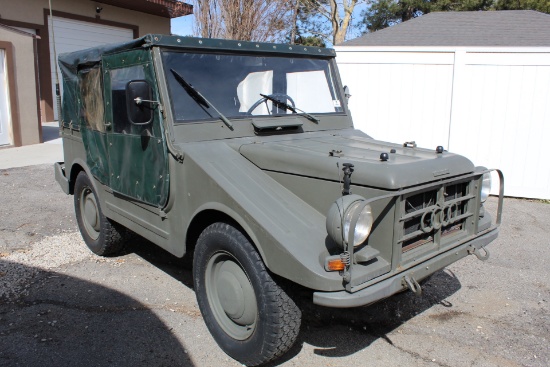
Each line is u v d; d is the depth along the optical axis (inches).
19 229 234.4
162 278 180.4
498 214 145.3
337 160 121.2
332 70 183.3
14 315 151.5
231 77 153.3
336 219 104.0
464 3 1035.3
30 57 457.4
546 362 131.4
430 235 125.7
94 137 181.6
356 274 106.4
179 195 138.3
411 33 548.7
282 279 116.0
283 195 125.7
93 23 623.8
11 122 451.2
